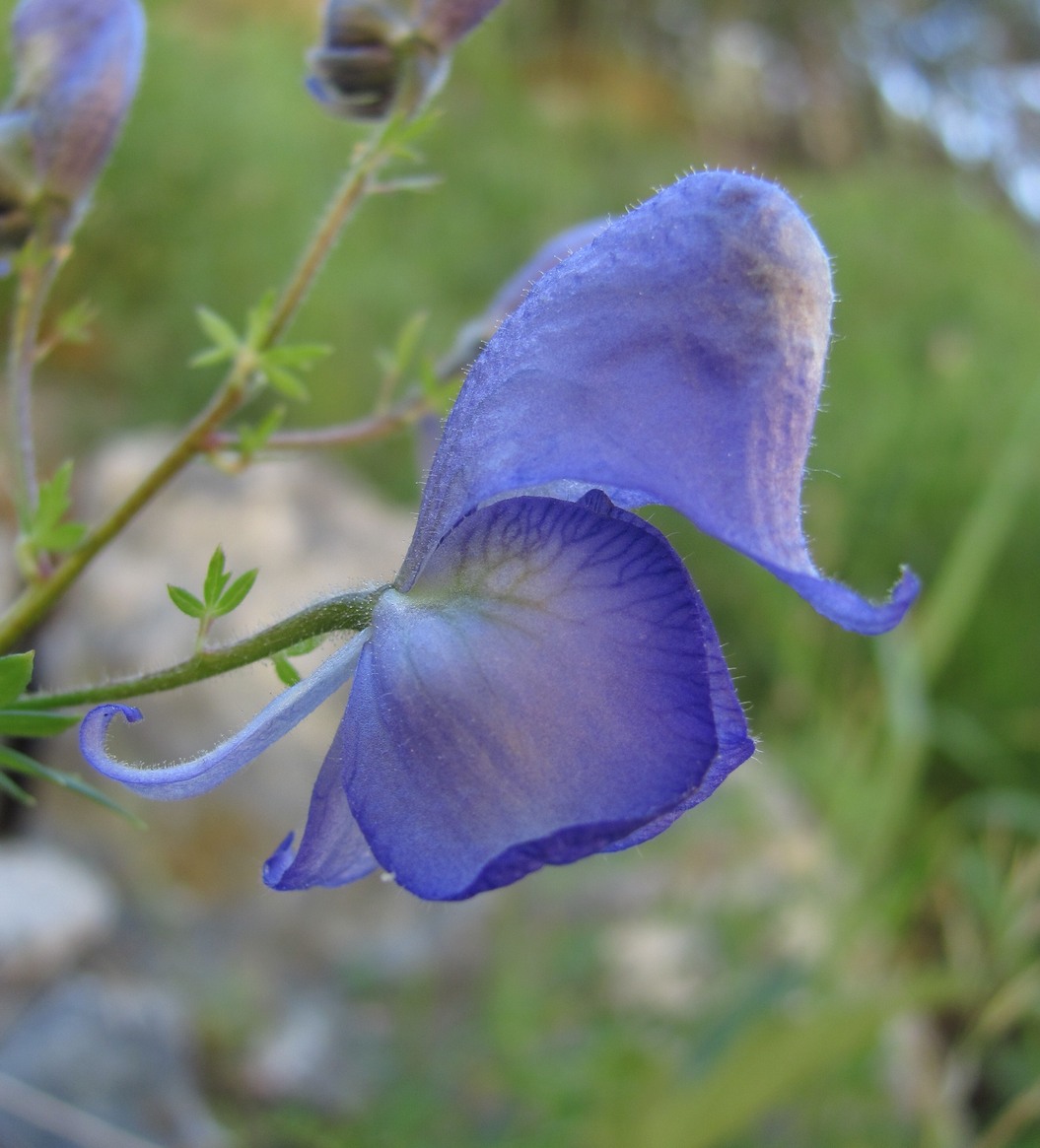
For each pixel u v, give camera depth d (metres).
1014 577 0.36
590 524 0.06
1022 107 1.05
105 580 0.27
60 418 0.36
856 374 0.47
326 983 0.23
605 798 0.06
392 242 0.49
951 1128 0.20
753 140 1.03
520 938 0.21
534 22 0.92
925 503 0.38
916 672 0.24
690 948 0.21
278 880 0.06
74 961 0.21
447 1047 0.21
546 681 0.06
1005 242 0.70
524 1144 0.18
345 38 0.11
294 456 0.11
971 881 0.22
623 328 0.06
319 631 0.07
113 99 0.10
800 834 0.24
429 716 0.06
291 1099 0.20
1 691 0.07
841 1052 0.17
